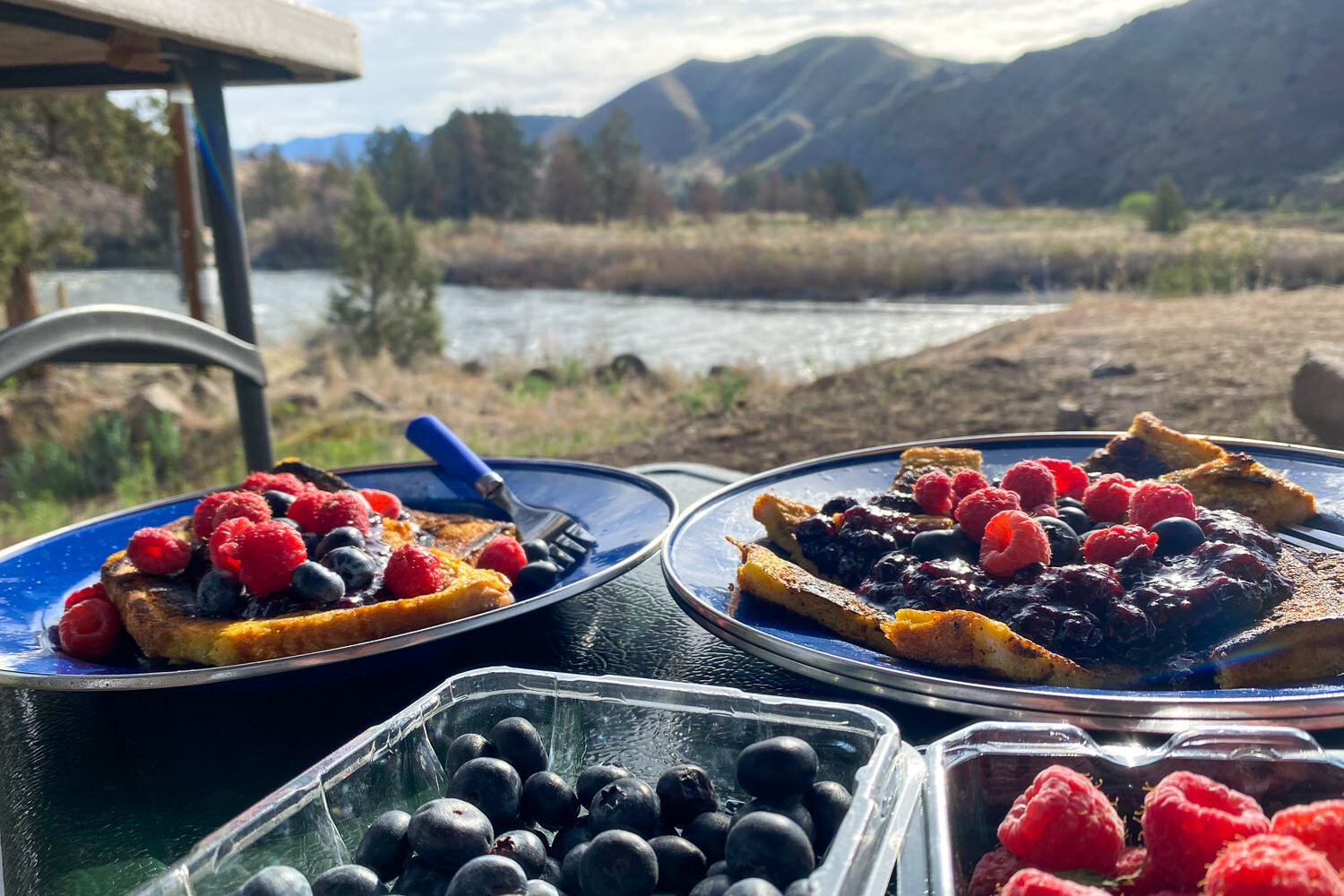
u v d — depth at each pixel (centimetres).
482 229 5728
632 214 7425
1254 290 1488
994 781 100
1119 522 182
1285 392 694
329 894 86
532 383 1286
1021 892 80
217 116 279
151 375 1323
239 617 166
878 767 93
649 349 1816
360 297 1766
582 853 90
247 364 275
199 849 86
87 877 117
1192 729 98
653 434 905
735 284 2992
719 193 8700
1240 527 161
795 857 85
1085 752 99
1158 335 969
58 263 4072
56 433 1116
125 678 132
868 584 165
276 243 4891
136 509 226
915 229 4675
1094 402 767
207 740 145
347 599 169
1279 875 73
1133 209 5347
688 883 91
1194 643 140
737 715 106
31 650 165
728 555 183
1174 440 207
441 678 158
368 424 1057
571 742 112
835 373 1060
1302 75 8631
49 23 206
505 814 99
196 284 1252
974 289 2664
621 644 170
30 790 137
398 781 104
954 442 229
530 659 165
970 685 115
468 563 197
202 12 210
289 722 148
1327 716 105
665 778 100
